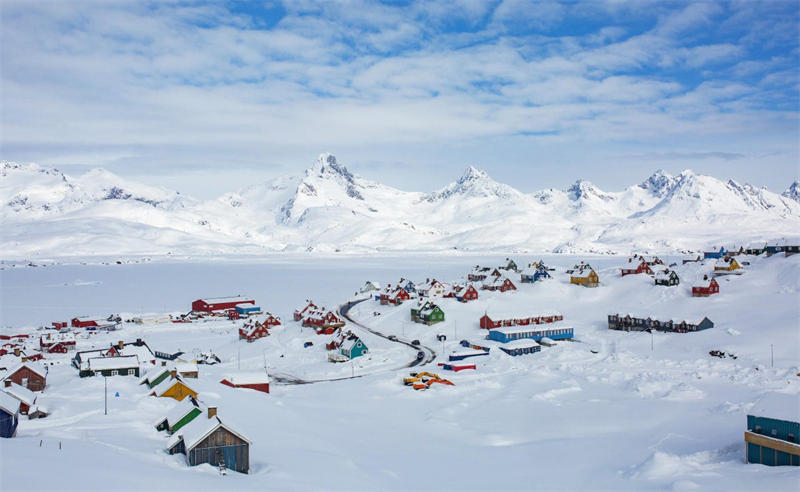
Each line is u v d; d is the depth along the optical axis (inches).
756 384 2834.6
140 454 1721.2
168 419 2105.1
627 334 4375.0
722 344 3659.0
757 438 1708.9
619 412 2527.1
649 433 2201.0
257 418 2384.4
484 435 2295.8
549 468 1861.5
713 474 1604.3
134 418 2247.8
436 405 2802.7
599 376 3213.6
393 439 2266.2
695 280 5511.8
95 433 1966.0
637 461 1847.9
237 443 1739.7
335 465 1836.9
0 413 1831.9
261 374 3250.5
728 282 5157.5
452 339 4650.6
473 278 7426.2
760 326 3863.2
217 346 4670.3
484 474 1807.3
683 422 2314.2
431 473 1815.9
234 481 1536.7
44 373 3127.5
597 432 2278.5
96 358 3467.0
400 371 3641.7
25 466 1331.2
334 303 6909.5
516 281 6628.9
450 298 5935.0
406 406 2802.7
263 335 4960.6
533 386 3078.2
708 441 2012.8
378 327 5295.3
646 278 5743.1
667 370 3253.0
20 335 4928.6
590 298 5634.8
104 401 2479.1
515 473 1817.2
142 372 3444.9
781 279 4808.1
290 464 1807.3
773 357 3287.4
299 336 4847.4
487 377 3339.1
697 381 2982.3
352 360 4079.7
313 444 2108.8
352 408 2792.8
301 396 3088.1
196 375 3179.1
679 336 4025.6
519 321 4795.8
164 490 1327.5
